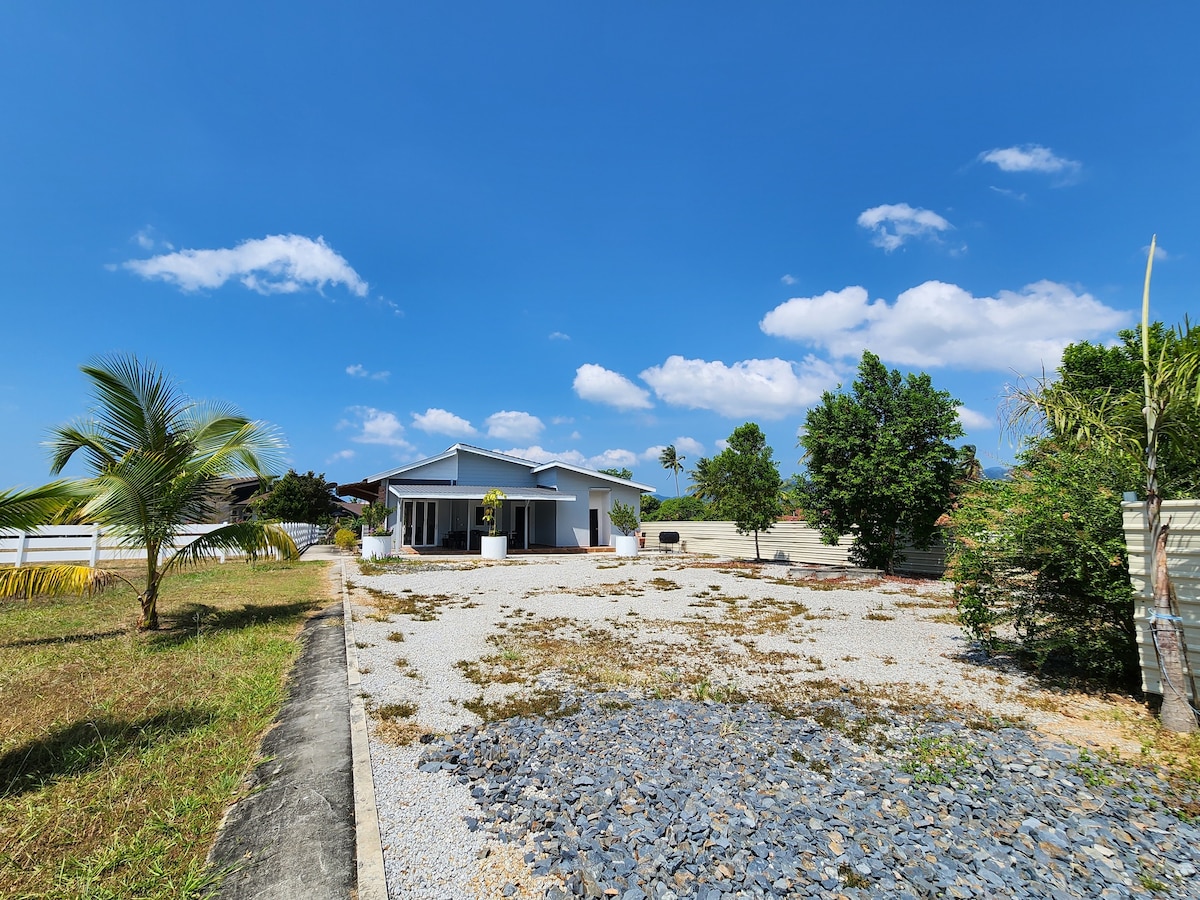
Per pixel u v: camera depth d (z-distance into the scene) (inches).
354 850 127.1
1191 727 187.0
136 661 271.1
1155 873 116.3
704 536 969.5
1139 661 225.5
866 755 172.6
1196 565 196.2
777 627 350.0
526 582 565.6
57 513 305.9
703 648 301.3
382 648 301.0
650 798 144.5
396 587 530.3
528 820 135.6
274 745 181.2
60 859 122.8
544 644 309.3
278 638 319.3
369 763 167.2
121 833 132.7
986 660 276.1
